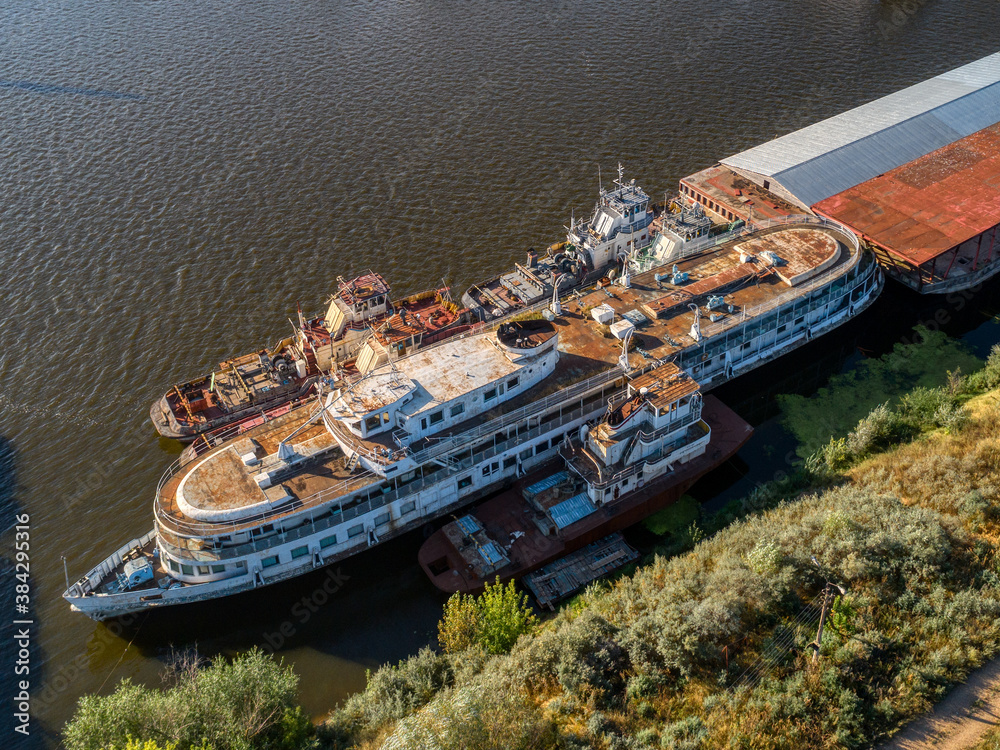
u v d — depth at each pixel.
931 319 109.25
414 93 160.00
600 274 110.81
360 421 78.56
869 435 88.12
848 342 107.25
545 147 143.38
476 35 180.50
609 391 89.38
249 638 77.56
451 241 123.50
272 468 78.88
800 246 106.12
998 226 117.44
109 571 77.75
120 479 91.25
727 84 159.25
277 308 112.81
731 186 124.00
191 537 74.44
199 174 139.25
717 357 95.12
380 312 102.25
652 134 145.88
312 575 80.94
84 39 181.88
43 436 96.25
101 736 61.28
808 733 58.53
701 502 87.62
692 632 65.31
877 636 63.75
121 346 107.75
